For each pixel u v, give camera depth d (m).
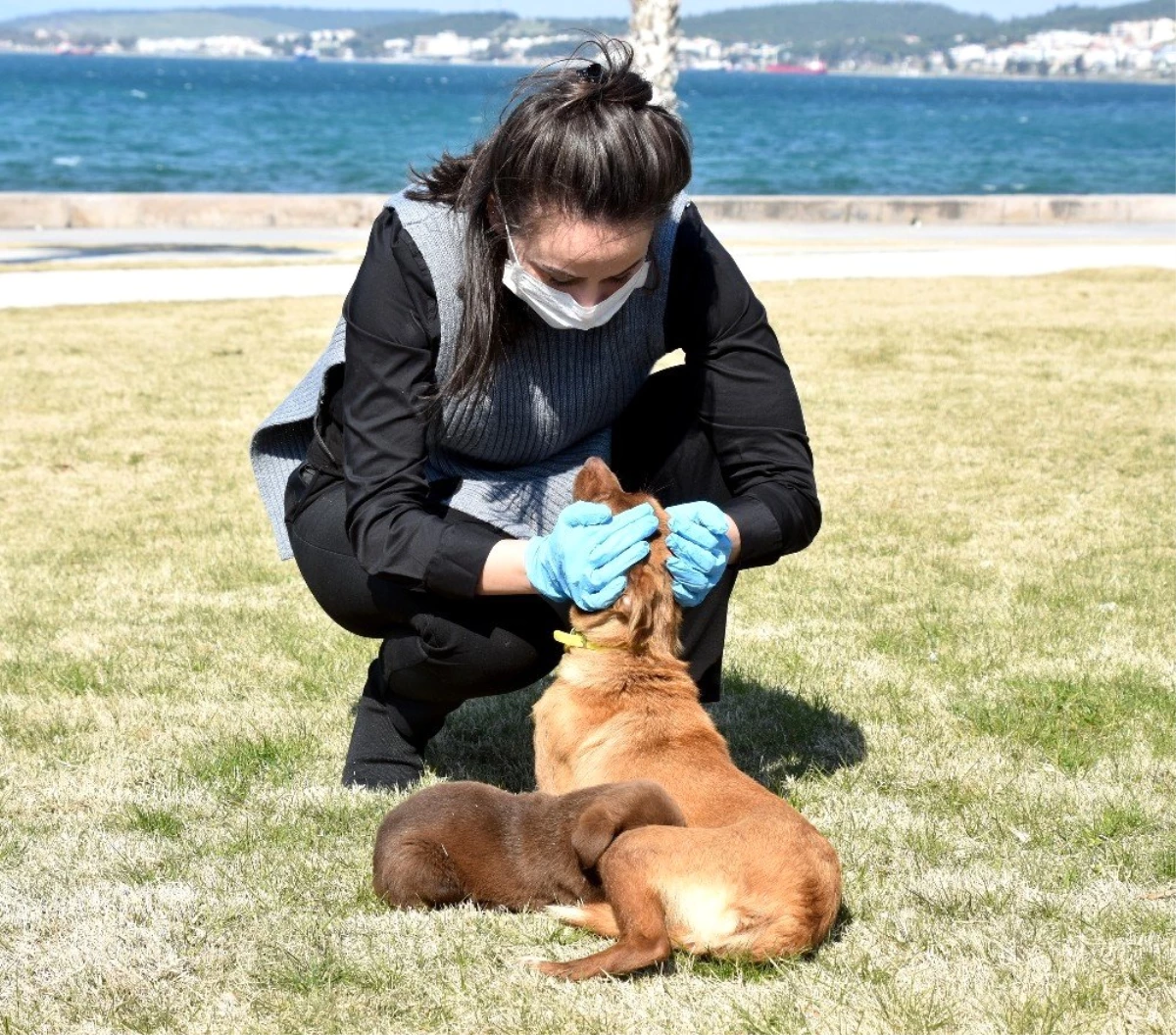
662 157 2.95
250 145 53.09
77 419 9.61
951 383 10.89
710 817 3.02
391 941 3.12
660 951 2.86
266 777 4.12
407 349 3.37
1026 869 3.50
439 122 73.44
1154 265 18.72
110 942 3.10
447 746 4.40
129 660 5.18
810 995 2.86
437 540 3.28
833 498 7.66
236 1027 2.81
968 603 5.86
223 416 9.80
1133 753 4.32
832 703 4.77
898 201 25.84
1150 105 154.12
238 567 6.43
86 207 22.30
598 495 3.34
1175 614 5.71
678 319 3.58
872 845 3.65
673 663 3.35
